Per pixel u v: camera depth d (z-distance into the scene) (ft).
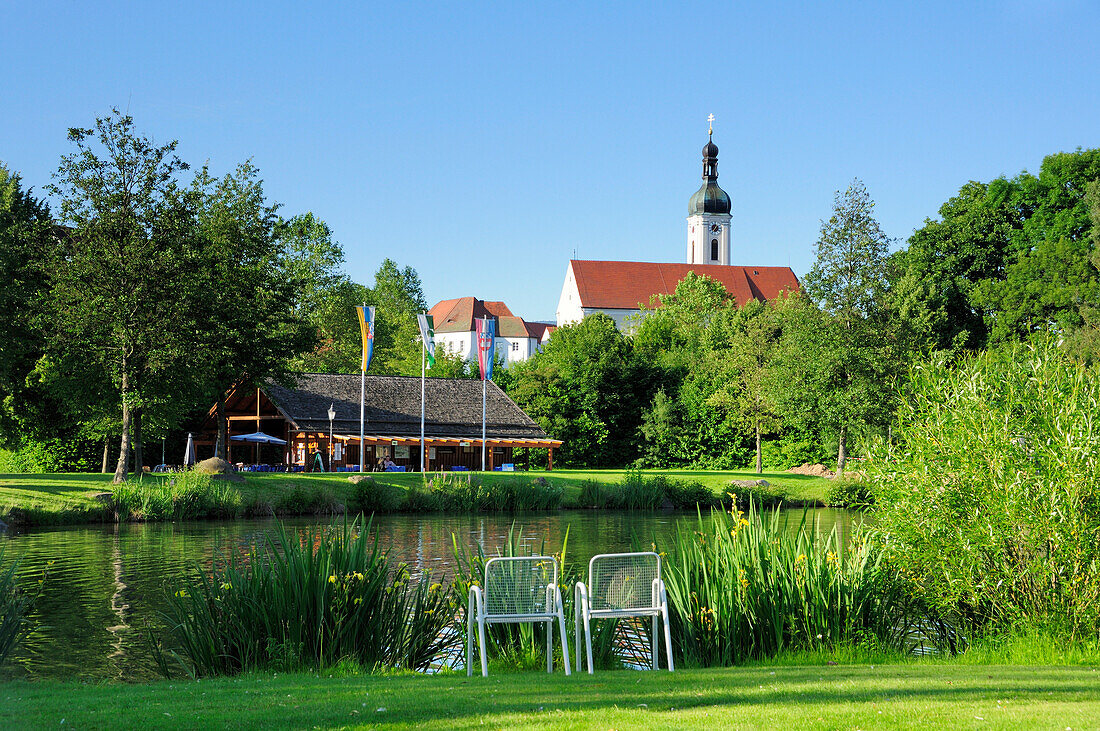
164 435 172.24
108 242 132.87
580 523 130.31
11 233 138.82
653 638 36.76
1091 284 188.85
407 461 214.90
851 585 40.75
